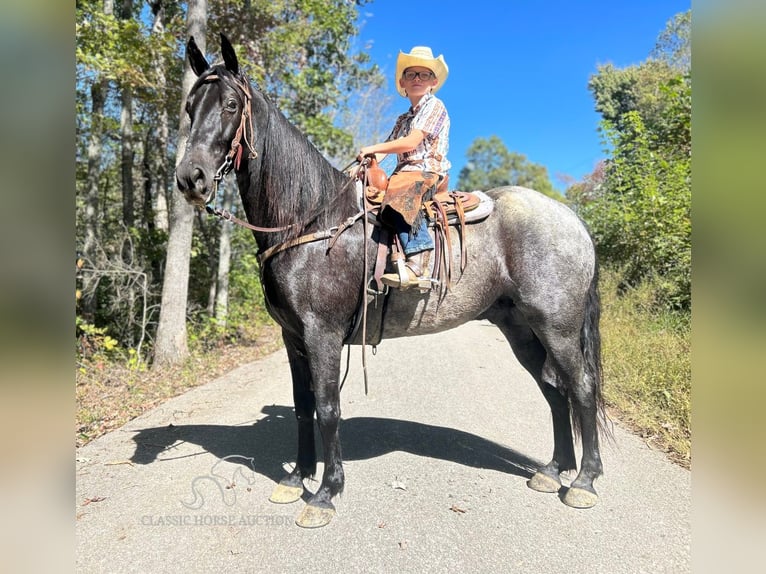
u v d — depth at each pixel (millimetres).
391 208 2578
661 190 7391
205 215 10000
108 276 7617
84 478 3002
